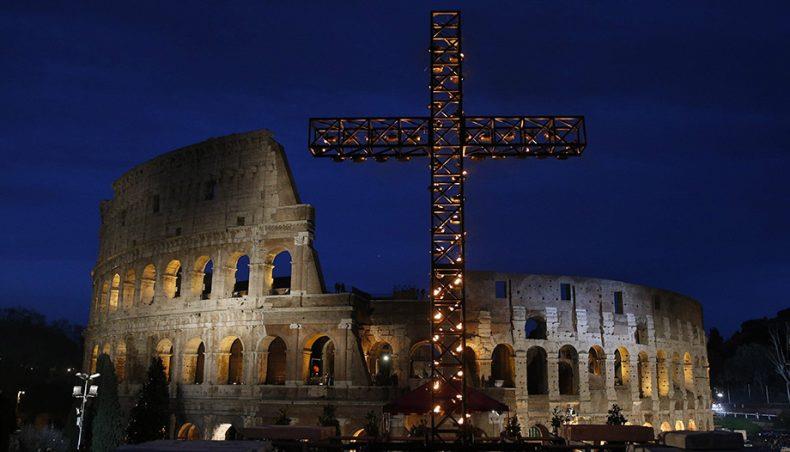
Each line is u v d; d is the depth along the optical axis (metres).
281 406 76.69
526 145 45.91
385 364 92.44
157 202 94.25
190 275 86.69
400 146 45.66
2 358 157.12
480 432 52.34
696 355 113.88
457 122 44.56
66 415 128.50
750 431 125.00
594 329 92.88
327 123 46.41
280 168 83.88
